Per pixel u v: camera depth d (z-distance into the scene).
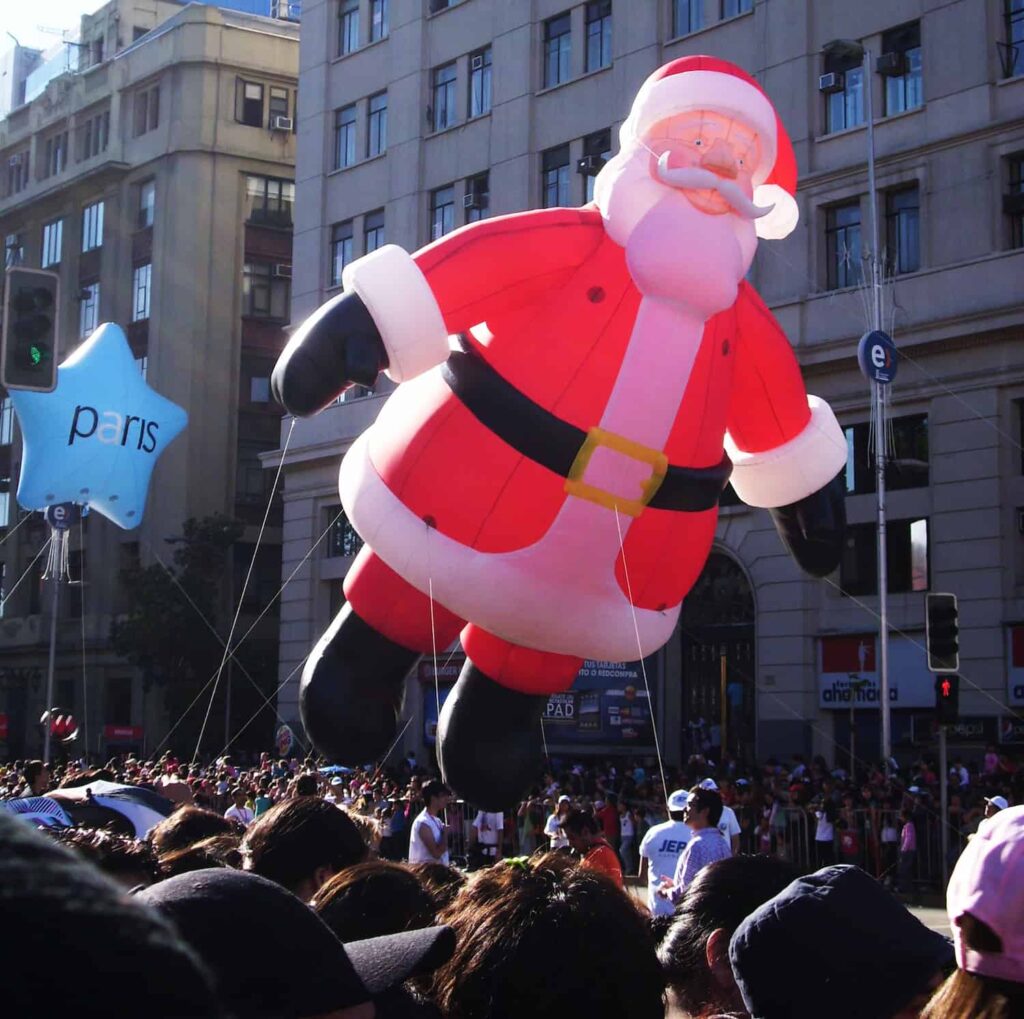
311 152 37.91
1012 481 24.83
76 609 46.81
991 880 2.58
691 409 7.46
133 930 0.98
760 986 2.59
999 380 24.97
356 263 7.20
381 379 34.59
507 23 33.38
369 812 16.47
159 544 43.75
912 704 25.52
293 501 36.91
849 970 2.53
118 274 47.41
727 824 10.28
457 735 8.25
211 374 44.78
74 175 49.28
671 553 7.64
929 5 26.30
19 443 50.44
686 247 7.23
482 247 7.26
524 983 2.54
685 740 29.14
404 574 7.64
